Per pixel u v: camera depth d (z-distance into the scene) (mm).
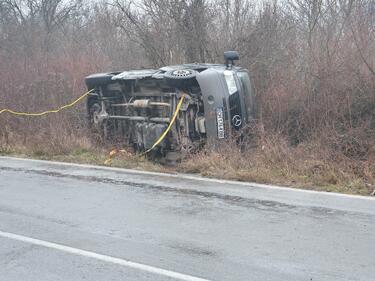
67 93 14523
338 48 11492
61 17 30594
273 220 6816
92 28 22078
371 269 5219
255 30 14055
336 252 5672
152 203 7828
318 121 10875
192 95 10500
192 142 10547
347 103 10641
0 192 8836
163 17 15281
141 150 11625
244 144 10273
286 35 13922
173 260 5574
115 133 12500
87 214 7375
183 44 14977
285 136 10891
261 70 13102
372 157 9258
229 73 10336
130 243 6137
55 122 13477
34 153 12633
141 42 15781
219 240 6141
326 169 9047
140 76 11148
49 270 5430
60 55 18250
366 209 7203
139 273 5273
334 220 6750
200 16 14789
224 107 10094
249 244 5980
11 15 31188
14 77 16125
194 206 7586
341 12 12578
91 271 5371
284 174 9188
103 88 12594
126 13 15711
